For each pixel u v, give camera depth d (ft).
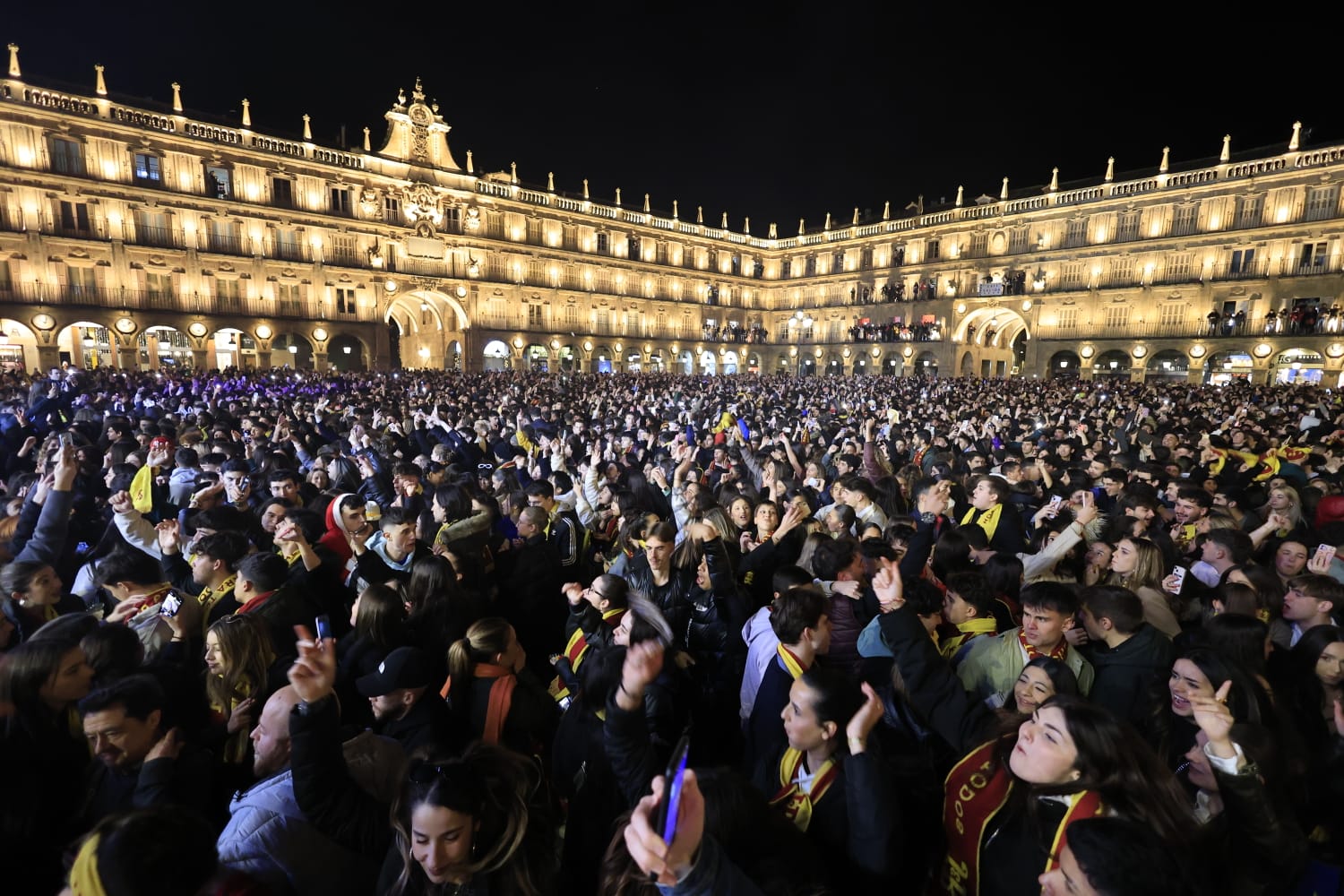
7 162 119.55
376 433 43.62
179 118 136.15
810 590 13.01
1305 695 12.25
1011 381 142.72
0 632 13.57
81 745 11.08
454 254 180.34
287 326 152.35
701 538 17.46
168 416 51.03
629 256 220.23
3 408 51.80
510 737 12.76
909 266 208.23
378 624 13.88
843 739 9.89
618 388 111.65
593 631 15.92
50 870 10.13
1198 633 13.17
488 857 8.61
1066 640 14.15
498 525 23.13
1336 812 9.82
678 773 6.59
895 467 41.98
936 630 15.29
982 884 9.02
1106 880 6.63
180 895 6.83
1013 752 8.87
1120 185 166.71
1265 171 144.25
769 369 251.19
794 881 8.36
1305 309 137.80
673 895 6.73
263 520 21.22
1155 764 8.16
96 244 128.06
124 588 15.46
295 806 9.64
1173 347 157.89
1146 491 23.15
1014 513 22.71
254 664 12.81
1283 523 21.71
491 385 107.04
